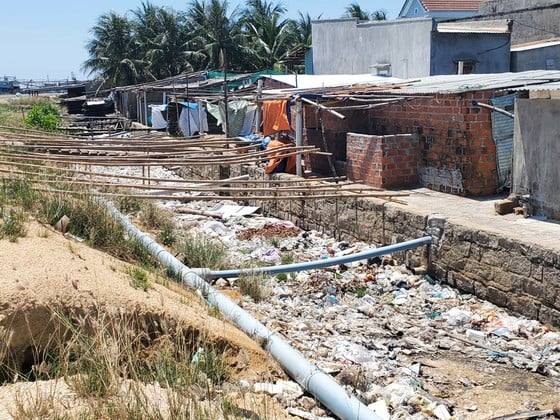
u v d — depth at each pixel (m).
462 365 7.58
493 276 9.61
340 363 7.32
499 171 12.70
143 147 11.47
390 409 6.17
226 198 9.88
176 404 4.68
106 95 52.19
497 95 12.62
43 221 8.30
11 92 80.06
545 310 8.77
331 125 16.39
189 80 37.22
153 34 52.53
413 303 9.92
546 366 7.54
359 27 26.67
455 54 23.27
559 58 24.34
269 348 6.45
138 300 5.93
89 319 5.48
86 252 7.34
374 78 21.56
